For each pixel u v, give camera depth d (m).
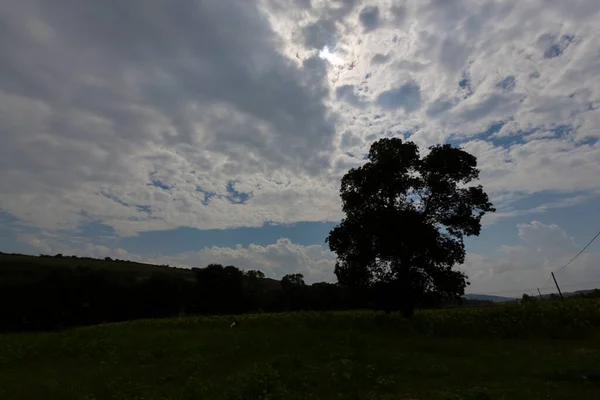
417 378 12.69
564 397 10.05
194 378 13.07
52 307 69.00
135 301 75.69
